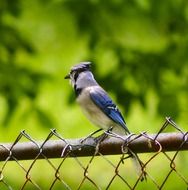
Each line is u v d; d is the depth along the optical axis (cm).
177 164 1251
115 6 1344
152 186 1270
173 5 1326
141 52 1325
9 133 1345
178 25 1339
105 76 1301
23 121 1312
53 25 1417
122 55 1325
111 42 1352
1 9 1314
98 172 1333
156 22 1352
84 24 1351
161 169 1273
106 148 609
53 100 1415
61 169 1352
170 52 1323
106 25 1355
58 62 1434
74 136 1419
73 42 1439
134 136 600
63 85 1414
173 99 1295
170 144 587
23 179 1316
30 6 1391
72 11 1366
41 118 1302
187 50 1318
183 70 1312
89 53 1348
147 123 1348
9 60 1309
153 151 598
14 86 1288
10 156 623
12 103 1280
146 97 1296
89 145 612
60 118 1419
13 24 1323
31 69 1307
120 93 1288
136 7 1342
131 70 1312
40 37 1438
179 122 1289
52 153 617
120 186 1307
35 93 1294
